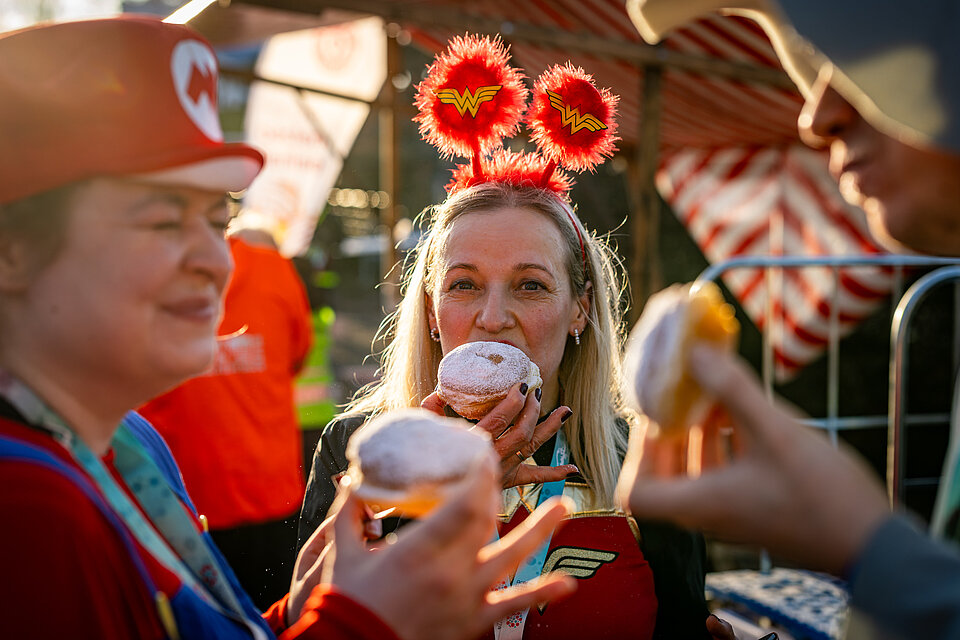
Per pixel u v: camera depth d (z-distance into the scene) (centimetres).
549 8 509
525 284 179
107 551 78
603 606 166
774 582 338
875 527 70
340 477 189
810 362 695
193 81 87
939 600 65
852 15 70
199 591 95
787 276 659
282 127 885
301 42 880
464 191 193
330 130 848
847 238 642
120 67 81
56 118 79
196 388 365
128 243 82
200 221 88
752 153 718
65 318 82
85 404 88
